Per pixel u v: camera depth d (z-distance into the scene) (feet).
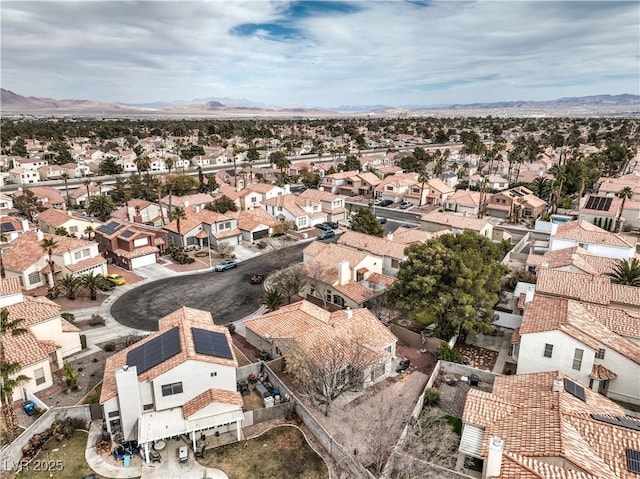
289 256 239.30
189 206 303.27
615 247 191.62
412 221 319.47
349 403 116.26
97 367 133.39
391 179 386.93
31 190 354.74
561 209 326.85
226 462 95.81
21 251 199.82
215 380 106.52
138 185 377.91
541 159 501.97
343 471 93.56
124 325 161.58
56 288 184.24
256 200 329.31
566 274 156.66
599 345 116.26
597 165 409.69
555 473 73.46
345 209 329.11
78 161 507.30
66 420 104.27
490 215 333.21
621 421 90.79
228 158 591.78
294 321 136.87
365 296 165.68
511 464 75.56
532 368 122.01
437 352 137.80
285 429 106.42
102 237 233.14
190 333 115.75
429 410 111.75
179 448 99.35
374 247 203.10
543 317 126.11
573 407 91.86
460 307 135.85
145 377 100.63
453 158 583.17
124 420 99.04
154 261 228.63
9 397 97.96
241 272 216.13
